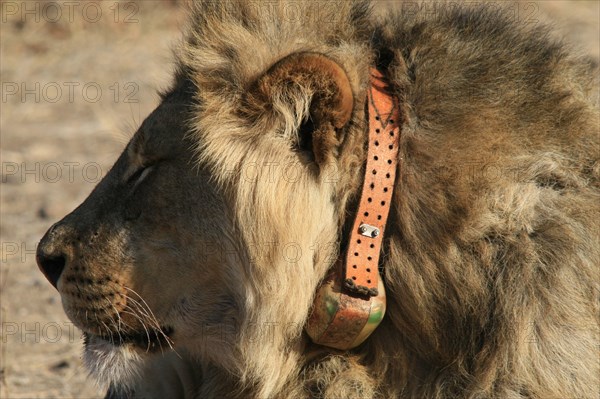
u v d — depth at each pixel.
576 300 6.06
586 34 18.72
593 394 6.06
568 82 6.65
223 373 6.90
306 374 6.39
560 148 6.30
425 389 6.23
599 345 6.12
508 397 6.00
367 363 6.33
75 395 8.68
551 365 6.01
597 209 6.25
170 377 7.34
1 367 9.13
